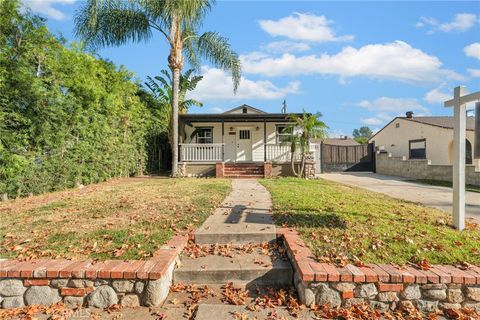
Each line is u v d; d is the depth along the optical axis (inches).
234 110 733.3
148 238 149.8
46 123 295.6
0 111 251.6
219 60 526.0
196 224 174.7
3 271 114.3
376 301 109.0
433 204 269.6
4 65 259.4
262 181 418.6
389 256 127.7
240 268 129.7
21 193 273.3
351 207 212.7
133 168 518.0
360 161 837.2
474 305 107.7
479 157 154.0
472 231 159.0
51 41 296.0
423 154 742.5
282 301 114.2
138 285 113.4
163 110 626.8
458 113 164.2
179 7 431.8
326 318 102.8
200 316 103.0
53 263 120.9
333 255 128.6
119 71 483.2
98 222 177.5
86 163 370.6
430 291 108.6
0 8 252.1
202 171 554.3
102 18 449.7
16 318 106.5
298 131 562.9
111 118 427.8
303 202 232.2
